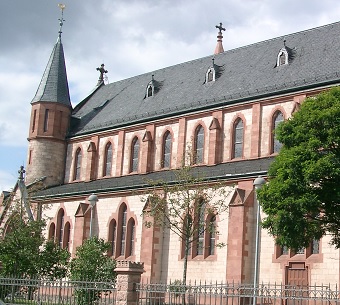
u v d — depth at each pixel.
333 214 36.34
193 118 64.12
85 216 66.31
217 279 52.81
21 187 74.44
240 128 59.84
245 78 62.62
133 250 61.69
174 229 57.50
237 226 50.88
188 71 72.81
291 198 35.16
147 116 69.00
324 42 59.16
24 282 38.25
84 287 33.91
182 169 54.41
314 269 46.53
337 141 35.34
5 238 52.66
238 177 52.56
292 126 37.62
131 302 32.12
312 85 54.09
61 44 84.00
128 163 70.56
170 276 56.97
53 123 79.75
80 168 77.56
